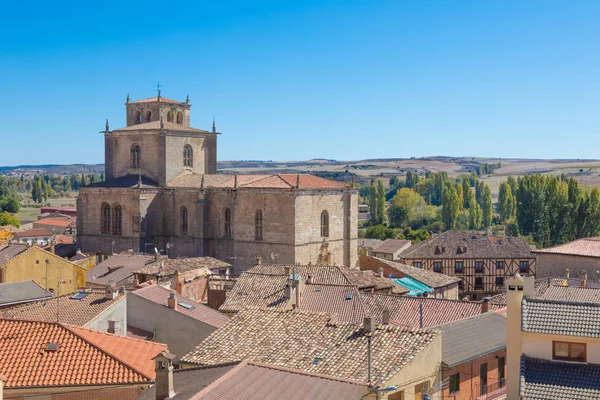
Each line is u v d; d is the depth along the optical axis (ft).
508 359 172.24
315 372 155.43
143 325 227.40
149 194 485.56
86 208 505.25
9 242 450.30
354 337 170.09
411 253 568.00
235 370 140.46
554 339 164.45
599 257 380.17
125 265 387.14
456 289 420.36
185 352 222.48
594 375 158.10
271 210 441.68
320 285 284.00
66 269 376.07
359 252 547.90
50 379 160.35
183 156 507.30
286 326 181.57
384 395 144.46
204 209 469.98
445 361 170.50
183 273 344.28
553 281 330.54
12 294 281.33
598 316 165.07
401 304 259.19
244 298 287.69
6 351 169.89
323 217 455.63
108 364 165.48
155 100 536.01
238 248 456.04
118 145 516.73
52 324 179.42
